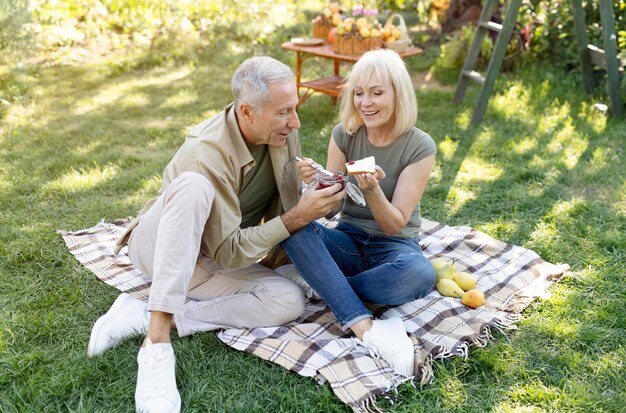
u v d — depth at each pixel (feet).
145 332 8.74
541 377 8.14
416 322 8.99
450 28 24.93
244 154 8.52
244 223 9.32
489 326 8.93
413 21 29.01
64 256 11.16
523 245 11.59
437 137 17.04
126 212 12.98
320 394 7.68
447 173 14.80
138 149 16.44
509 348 8.59
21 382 7.95
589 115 17.98
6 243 11.51
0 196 13.50
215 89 21.42
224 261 8.51
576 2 18.28
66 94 20.76
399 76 8.65
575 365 8.29
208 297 9.18
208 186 7.97
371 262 9.50
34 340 8.83
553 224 12.20
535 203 13.16
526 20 21.85
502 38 17.28
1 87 19.86
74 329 9.09
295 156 9.19
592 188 13.88
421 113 18.92
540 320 9.26
